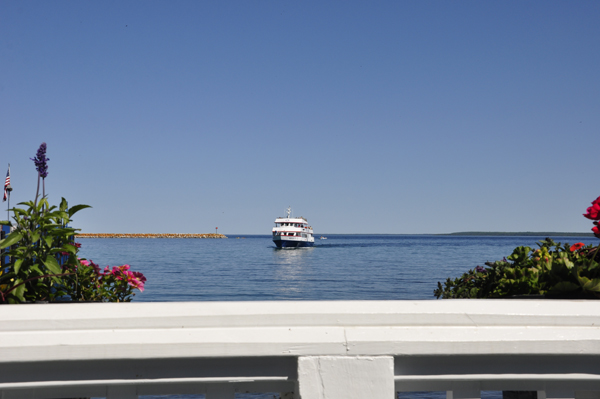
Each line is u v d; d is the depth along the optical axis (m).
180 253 90.81
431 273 43.53
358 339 1.09
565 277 1.86
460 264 57.88
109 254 81.12
